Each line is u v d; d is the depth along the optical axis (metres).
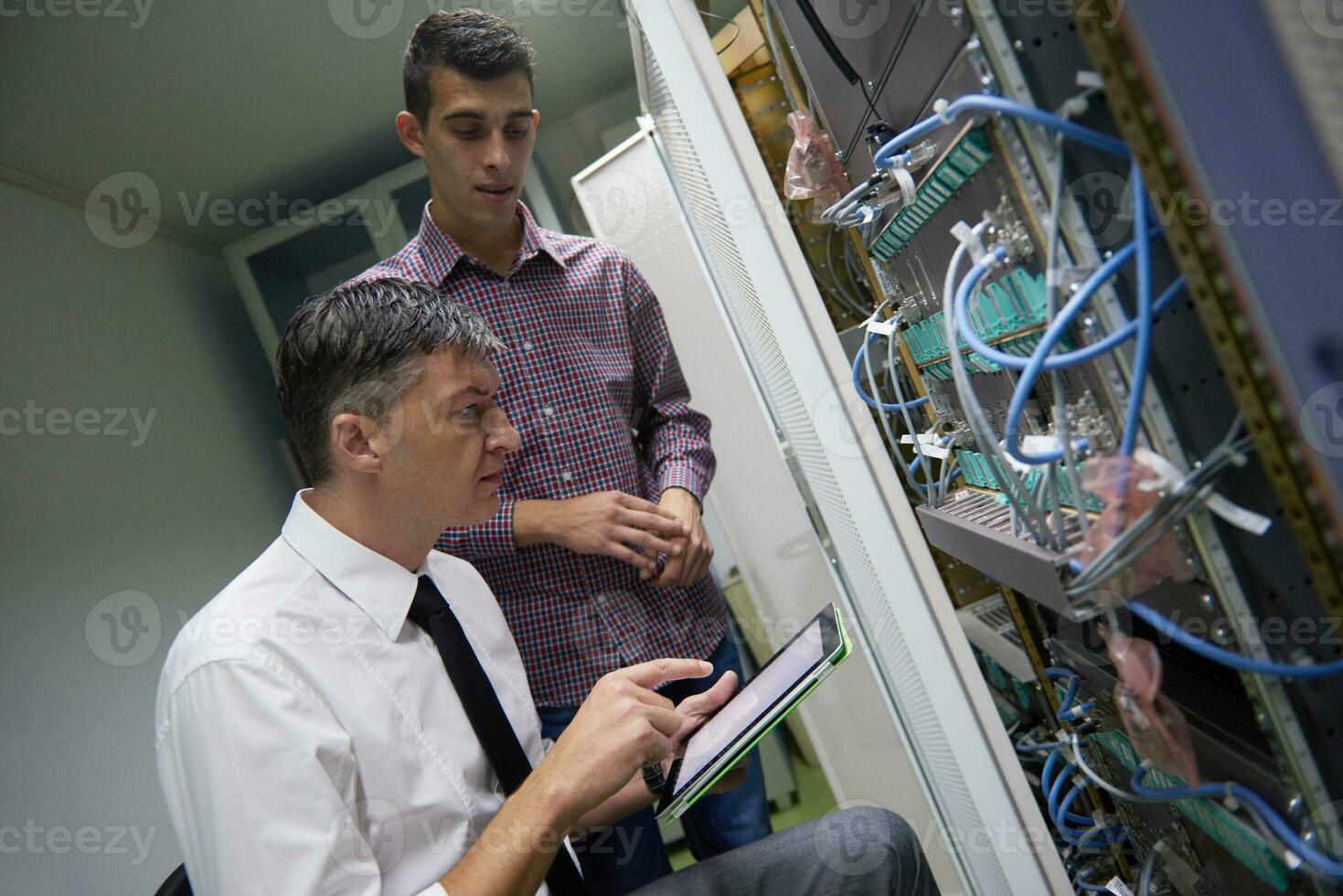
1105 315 0.56
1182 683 0.75
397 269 1.33
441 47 1.12
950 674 0.98
